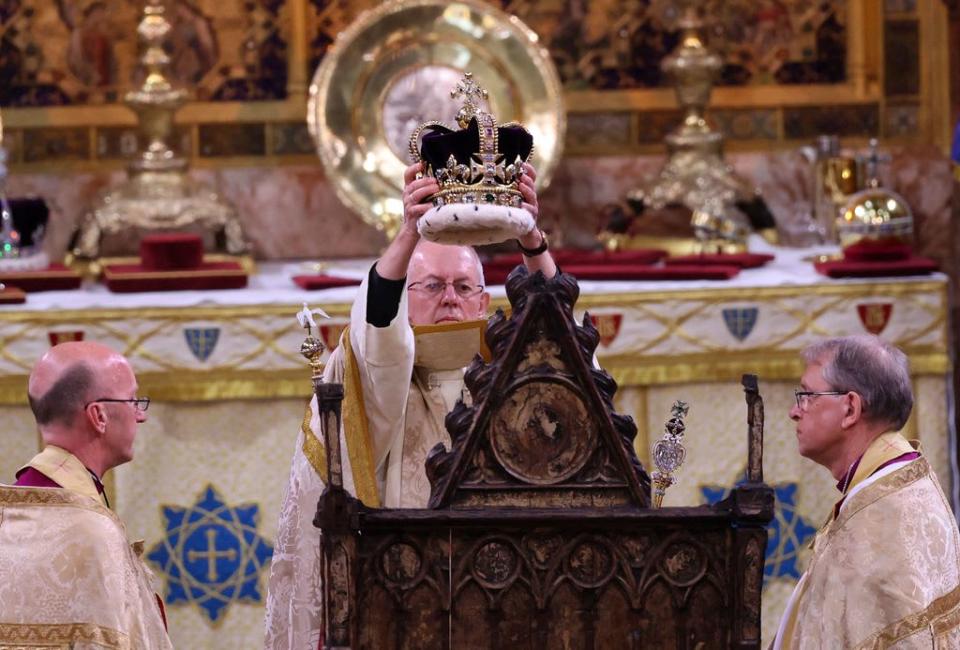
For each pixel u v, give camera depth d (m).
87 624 10.00
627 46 24.17
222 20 23.80
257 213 23.89
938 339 18.73
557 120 21.64
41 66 23.64
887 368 10.16
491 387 8.73
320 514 8.34
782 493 18.56
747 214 22.47
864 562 9.62
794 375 18.50
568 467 8.82
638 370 18.33
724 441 18.52
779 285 18.44
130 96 21.45
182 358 17.84
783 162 24.20
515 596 8.69
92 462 10.64
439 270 11.30
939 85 24.12
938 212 24.11
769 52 24.30
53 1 23.61
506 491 8.77
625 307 18.25
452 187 9.32
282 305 17.89
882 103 24.28
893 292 18.59
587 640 8.73
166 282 19.16
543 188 21.69
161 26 21.66
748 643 8.66
